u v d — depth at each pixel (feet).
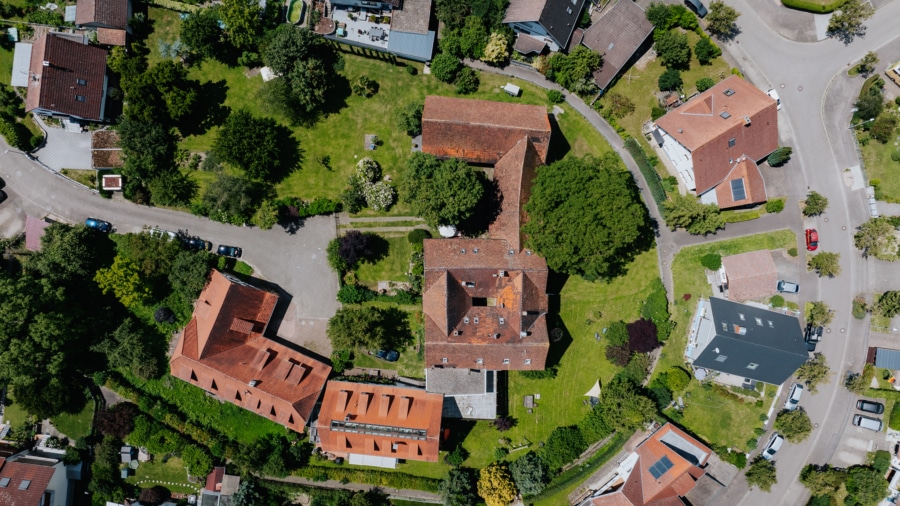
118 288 203.51
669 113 211.41
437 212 193.98
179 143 219.41
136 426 216.13
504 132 199.00
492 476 210.79
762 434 219.20
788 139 220.23
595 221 185.26
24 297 193.88
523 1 207.31
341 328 203.31
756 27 219.61
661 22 211.41
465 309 204.85
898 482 215.31
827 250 220.02
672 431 211.82
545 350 201.36
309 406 203.92
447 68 213.25
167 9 217.77
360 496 214.48
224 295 200.95
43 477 209.97
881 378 220.43
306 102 209.05
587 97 220.43
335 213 219.82
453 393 208.13
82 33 215.31
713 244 220.43
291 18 215.10
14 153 219.82
